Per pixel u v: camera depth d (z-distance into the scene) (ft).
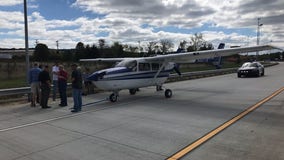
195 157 15.93
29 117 28.37
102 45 225.56
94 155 16.60
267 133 20.81
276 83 62.03
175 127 23.17
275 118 26.08
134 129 22.70
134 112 30.40
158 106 34.24
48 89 34.04
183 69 129.08
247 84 61.31
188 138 19.83
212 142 18.71
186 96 43.37
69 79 61.26
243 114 28.12
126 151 17.24
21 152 17.26
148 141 19.26
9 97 42.65
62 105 35.47
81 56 203.31
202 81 72.79
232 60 248.52
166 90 42.16
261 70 87.81
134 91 46.73
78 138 20.26
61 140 19.80
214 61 81.30
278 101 36.35
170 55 42.96
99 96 44.68
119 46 223.92
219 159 15.52
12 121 26.45
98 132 21.91
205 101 37.76
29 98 39.70
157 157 16.10
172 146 18.04
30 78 35.22
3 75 90.94
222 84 62.75
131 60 41.06
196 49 238.68
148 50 249.34
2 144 18.99
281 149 17.08
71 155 16.63
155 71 44.09
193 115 28.14
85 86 46.39
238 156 15.96
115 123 25.05
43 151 17.42
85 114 29.63
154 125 24.02
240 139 19.31
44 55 205.36
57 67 40.06
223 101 37.37
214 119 26.04
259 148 17.33
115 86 37.93
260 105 33.50
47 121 26.27
